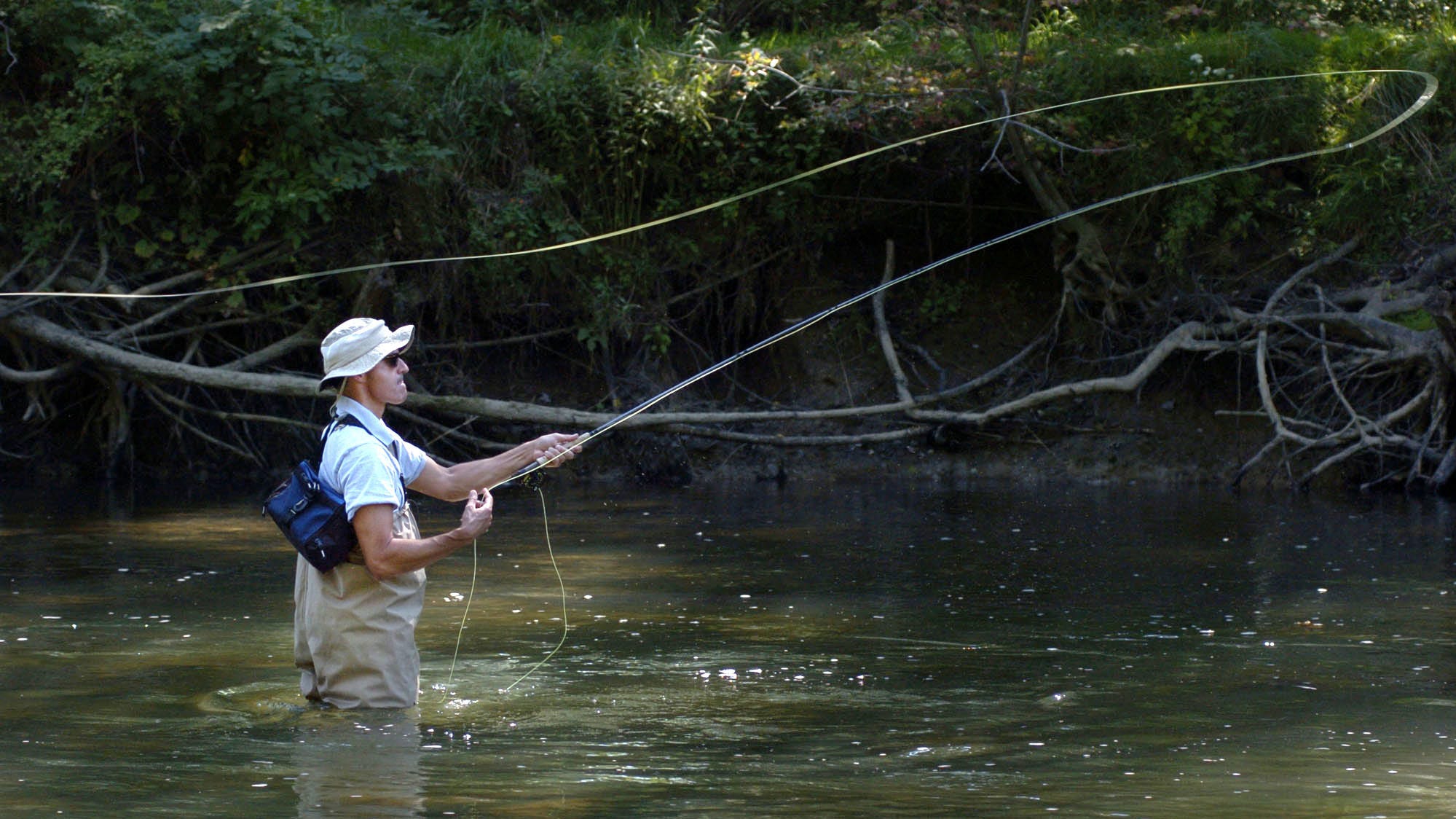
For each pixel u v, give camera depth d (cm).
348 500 527
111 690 565
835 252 1714
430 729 502
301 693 560
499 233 1520
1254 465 1454
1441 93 1566
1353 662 624
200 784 421
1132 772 441
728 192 1611
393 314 1528
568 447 604
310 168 1438
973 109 1552
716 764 450
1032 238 1697
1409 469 1412
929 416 1447
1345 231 1548
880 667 614
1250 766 447
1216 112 1537
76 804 399
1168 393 1549
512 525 1130
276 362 1545
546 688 574
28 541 1017
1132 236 1573
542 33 1720
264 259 1445
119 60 1361
